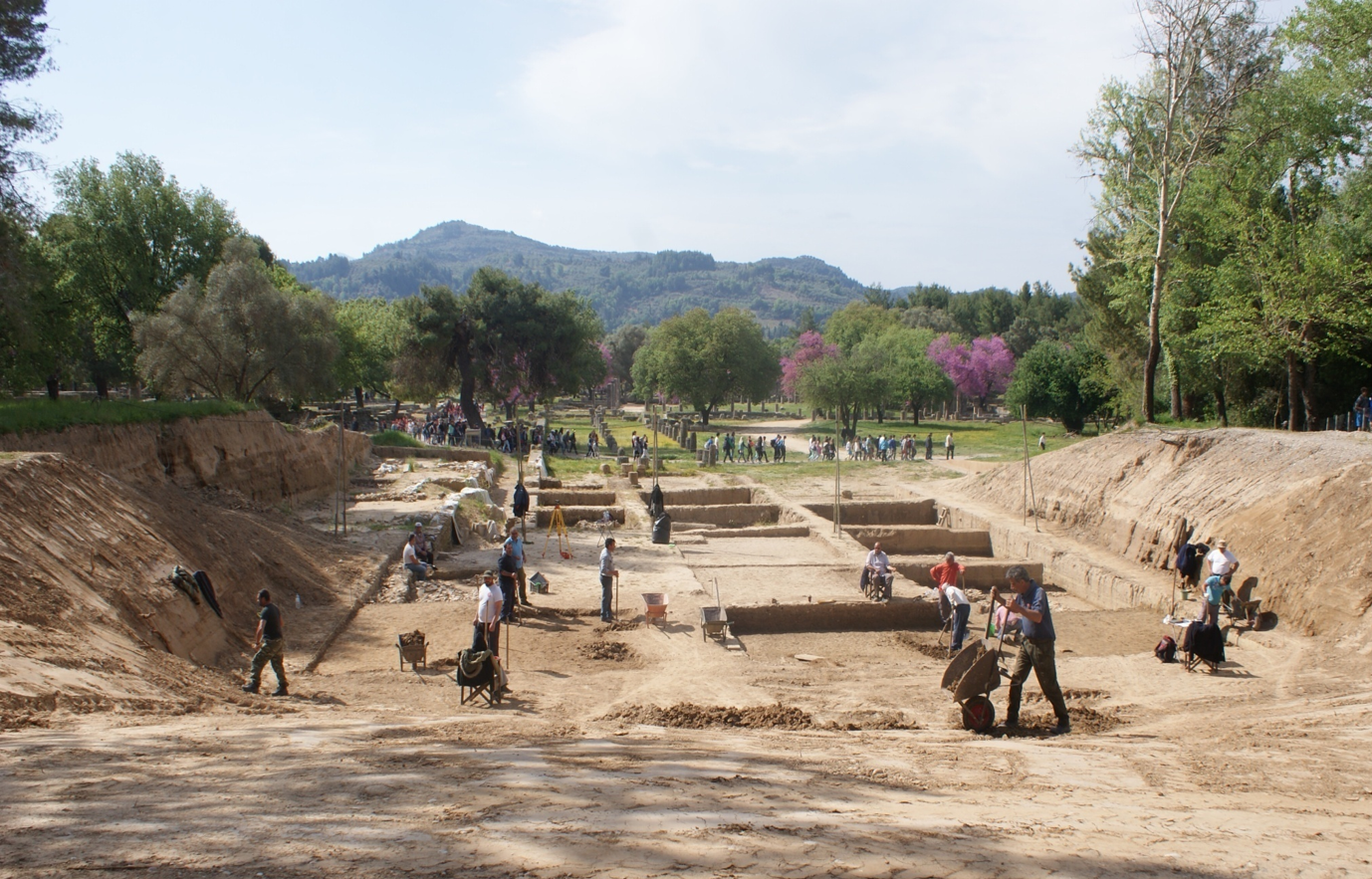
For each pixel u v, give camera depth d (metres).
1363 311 26.67
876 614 17.73
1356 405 29.56
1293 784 6.77
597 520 30.38
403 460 39.94
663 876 3.63
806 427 80.88
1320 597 15.66
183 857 3.80
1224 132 30.08
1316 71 28.72
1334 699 11.36
